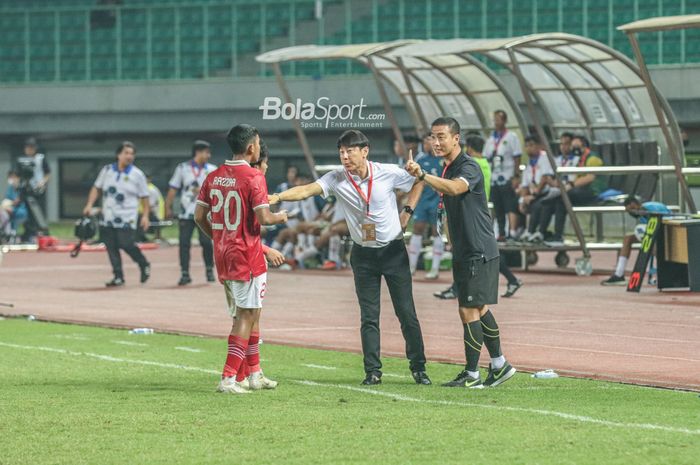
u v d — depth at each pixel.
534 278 66.56
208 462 22.75
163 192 138.00
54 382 32.75
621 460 22.34
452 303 53.41
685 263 56.97
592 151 72.25
